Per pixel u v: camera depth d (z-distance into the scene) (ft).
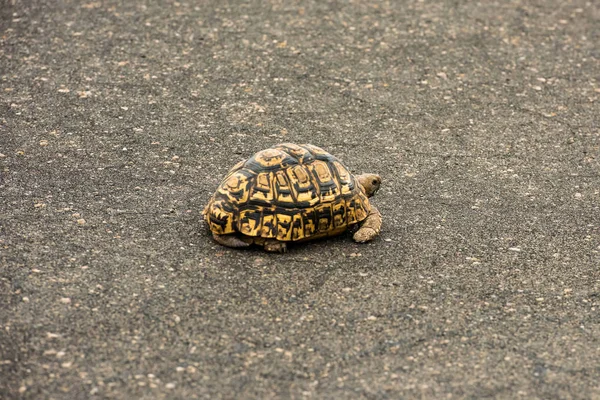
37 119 29.99
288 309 19.85
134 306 19.61
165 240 22.62
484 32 39.96
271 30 38.88
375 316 19.77
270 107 32.30
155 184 26.03
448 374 17.89
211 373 17.52
